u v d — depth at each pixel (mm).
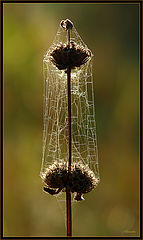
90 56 563
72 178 559
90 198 1040
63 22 562
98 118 1130
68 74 558
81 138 668
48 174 564
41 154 1048
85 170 567
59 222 967
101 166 1079
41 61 1104
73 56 556
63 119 663
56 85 623
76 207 1015
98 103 1152
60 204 969
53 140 652
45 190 563
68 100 557
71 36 591
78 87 622
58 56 557
